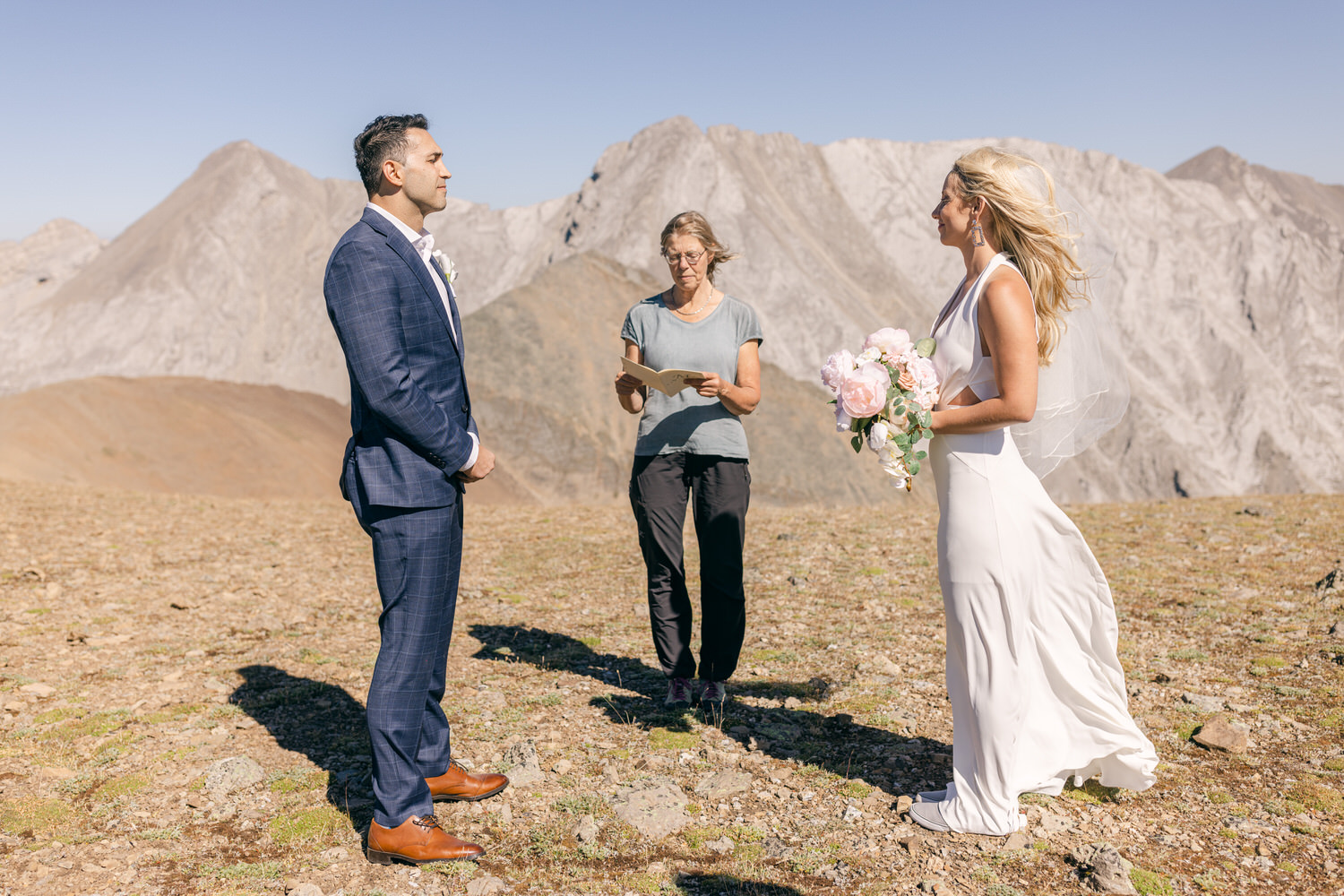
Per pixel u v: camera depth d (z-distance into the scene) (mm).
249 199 181625
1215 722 3330
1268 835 2658
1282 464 128750
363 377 2492
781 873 2527
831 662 4438
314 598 6047
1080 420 2936
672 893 2422
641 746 3459
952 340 2791
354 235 2555
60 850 2645
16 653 4652
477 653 4738
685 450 3791
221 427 67500
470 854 2613
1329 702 3629
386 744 2629
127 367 150125
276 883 2494
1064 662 2855
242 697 4016
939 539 2807
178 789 3084
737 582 3795
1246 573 5816
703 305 3930
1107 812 2828
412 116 2639
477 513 10391
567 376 90062
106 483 55469
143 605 5758
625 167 165000
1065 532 2799
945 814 2750
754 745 3434
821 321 132750
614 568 6965
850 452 85500
